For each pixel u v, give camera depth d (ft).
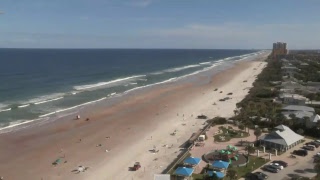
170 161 210.59
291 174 185.78
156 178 173.88
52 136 260.62
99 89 476.95
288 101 353.10
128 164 207.82
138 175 191.42
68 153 225.76
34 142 246.06
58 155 222.07
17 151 227.81
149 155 222.48
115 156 221.25
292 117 283.79
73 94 431.84
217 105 371.15
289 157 212.02
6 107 345.31
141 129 281.95
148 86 514.27
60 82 541.34
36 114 324.19
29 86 488.02
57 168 201.16
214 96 427.33
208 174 181.57
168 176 175.01
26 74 638.53
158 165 204.85
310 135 255.09
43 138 255.29
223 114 328.49
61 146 239.09
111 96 425.69
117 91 463.42
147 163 208.74
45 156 219.82
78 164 207.41
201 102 390.83
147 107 365.20
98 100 398.62
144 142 248.52
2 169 198.70
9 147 234.58
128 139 255.70
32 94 424.05
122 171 197.36
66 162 210.18
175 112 342.64
